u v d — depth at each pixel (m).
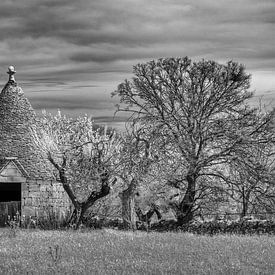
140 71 40.69
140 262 17.59
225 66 40.12
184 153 37.34
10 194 44.50
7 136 41.47
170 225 36.47
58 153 39.41
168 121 38.81
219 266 17.14
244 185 37.47
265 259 18.78
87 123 40.06
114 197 39.47
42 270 16.14
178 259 18.34
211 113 39.34
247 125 38.34
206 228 34.16
